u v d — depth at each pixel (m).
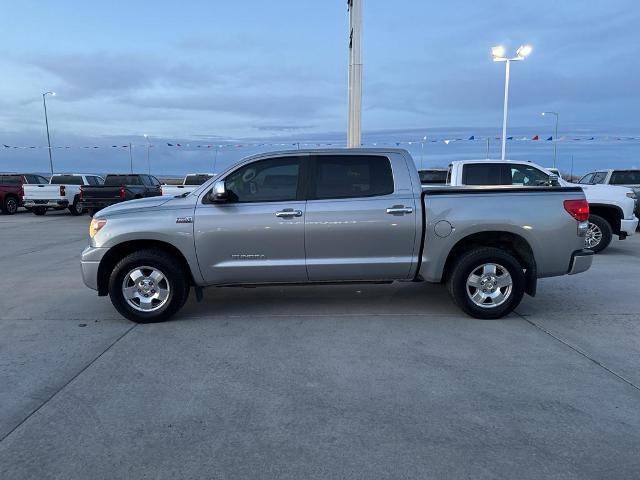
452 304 6.42
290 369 4.33
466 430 3.31
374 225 5.59
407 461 2.97
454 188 5.86
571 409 3.58
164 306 5.65
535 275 5.75
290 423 3.42
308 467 2.93
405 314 5.97
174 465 2.96
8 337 5.24
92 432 3.32
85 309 6.34
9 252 11.40
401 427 3.36
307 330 5.38
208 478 2.84
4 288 7.57
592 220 10.27
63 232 15.83
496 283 5.68
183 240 5.57
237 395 3.84
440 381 4.06
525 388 3.92
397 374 4.21
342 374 4.22
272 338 5.13
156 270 5.61
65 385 4.04
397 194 5.66
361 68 14.23
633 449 3.08
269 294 6.98
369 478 2.82
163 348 4.87
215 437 3.26
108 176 23.33
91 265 5.64
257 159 5.71
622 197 10.17
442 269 5.70
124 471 2.90
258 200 5.66
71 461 3.00
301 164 5.71
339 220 5.58
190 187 20.89
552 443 3.15
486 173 10.73
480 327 5.46
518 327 5.46
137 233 5.55
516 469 2.89
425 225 5.61
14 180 25.53
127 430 3.35
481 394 3.83
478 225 5.58
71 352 4.78
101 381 4.11
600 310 6.12
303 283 5.80
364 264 5.67
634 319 5.75
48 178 27.92
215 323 5.66
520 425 3.37
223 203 5.64
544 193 5.71
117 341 5.09
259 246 5.62
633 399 3.73
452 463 2.95
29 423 3.44
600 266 8.94
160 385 4.03
